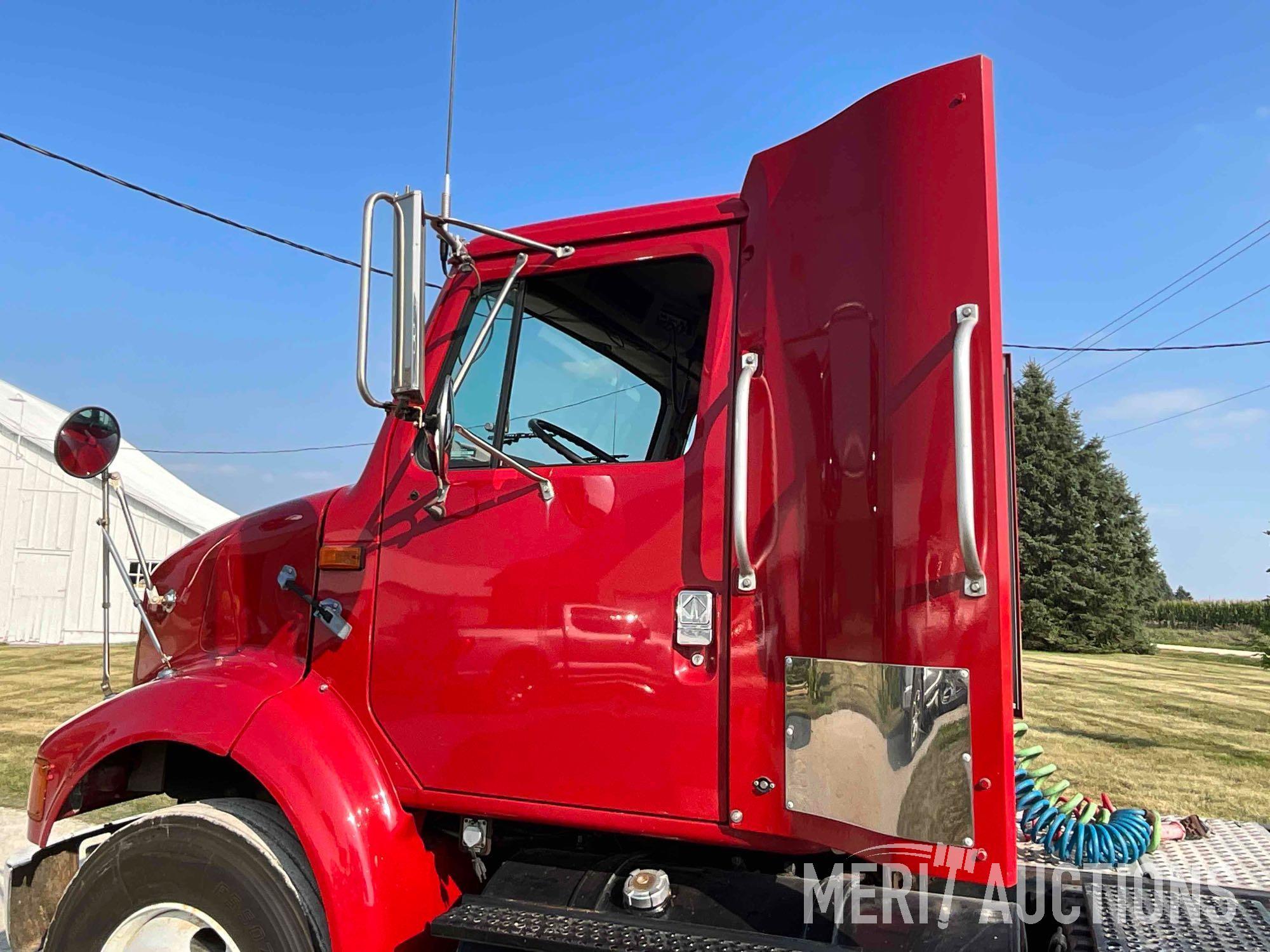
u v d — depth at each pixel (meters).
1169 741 8.06
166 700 2.36
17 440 18.58
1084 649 26.53
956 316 1.76
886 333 1.86
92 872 2.32
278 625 2.55
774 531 1.97
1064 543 26.91
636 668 2.05
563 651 2.12
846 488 1.87
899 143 1.89
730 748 1.94
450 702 2.22
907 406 1.80
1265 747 7.79
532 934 1.97
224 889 2.19
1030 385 27.92
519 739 2.13
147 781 2.57
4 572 18.33
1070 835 2.47
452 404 1.97
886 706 1.75
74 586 18.42
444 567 2.29
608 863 2.28
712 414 2.10
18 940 2.58
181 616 2.79
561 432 2.28
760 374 2.07
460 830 2.39
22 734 7.95
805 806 1.85
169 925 2.28
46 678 11.91
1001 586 1.67
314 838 2.11
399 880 2.18
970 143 1.81
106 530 2.71
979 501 1.70
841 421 1.91
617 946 1.90
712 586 2.02
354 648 2.37
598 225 2.34
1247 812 5.08
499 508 2.26
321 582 2.47
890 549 1.79
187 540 19.02
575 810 2.07
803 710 1.87
